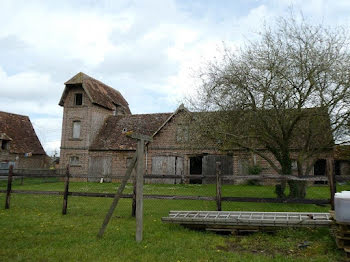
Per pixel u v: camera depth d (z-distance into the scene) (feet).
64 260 16.69
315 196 45.85
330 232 20.42
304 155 43.24
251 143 42.06
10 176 34.30
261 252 18.39
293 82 35.94
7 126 106.83
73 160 92.53
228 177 26.45
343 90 34.63
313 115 35.68
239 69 38.22
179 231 23.20
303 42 36.76
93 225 25.26
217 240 20.79
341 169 73.56
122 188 21.79
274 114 37.09
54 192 31.68
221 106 38.93
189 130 44.29
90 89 94.27
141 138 21.26
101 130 95.61
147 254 17.69
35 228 24.11
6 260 16.48
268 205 36.73
